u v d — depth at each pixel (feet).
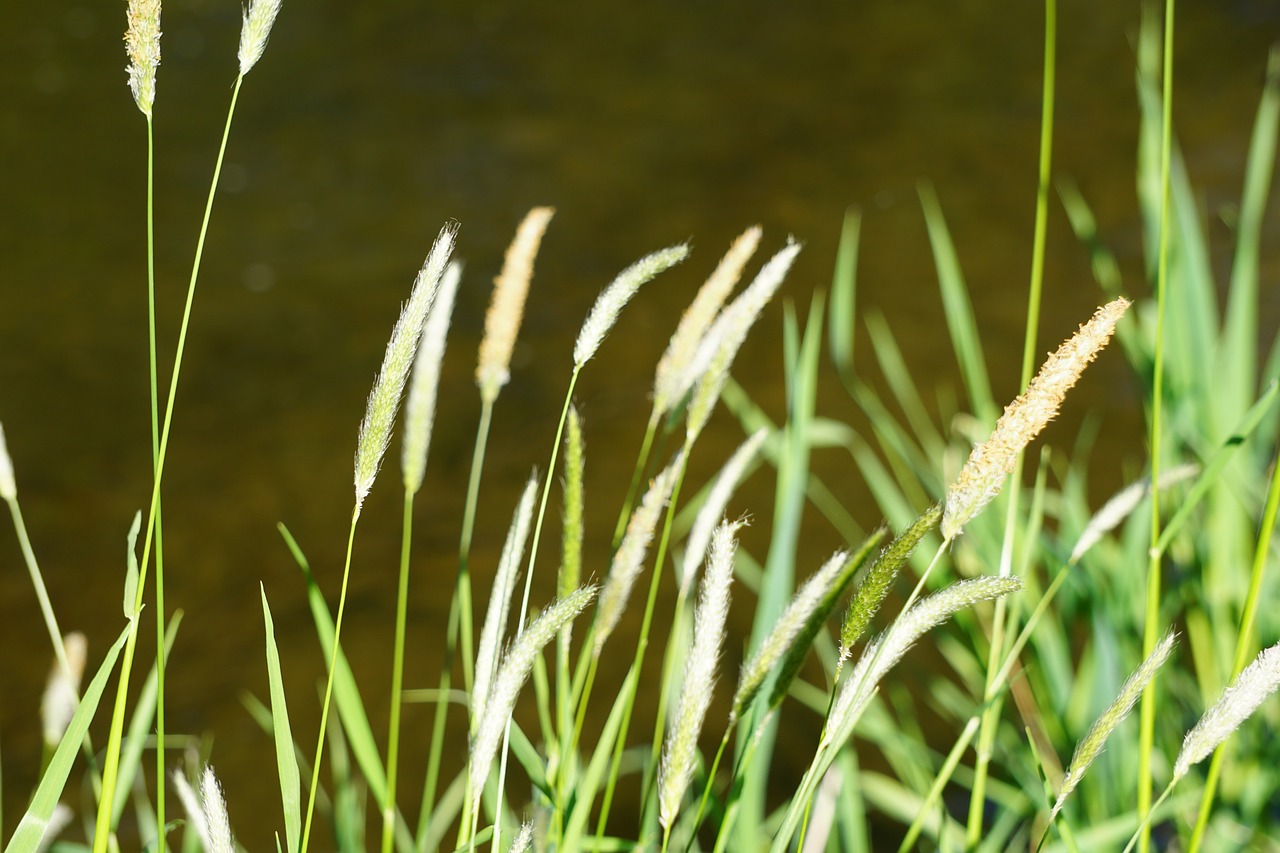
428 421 4.18
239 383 17.88
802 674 11.78
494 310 4.54
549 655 11.76
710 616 3.23
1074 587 7.35
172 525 14.70
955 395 17.16
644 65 30.22
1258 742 6.94
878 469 8.18
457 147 26.03
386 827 4.44
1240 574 7.58
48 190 23.65
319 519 14.85
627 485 15.28
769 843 6.00
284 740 3.25
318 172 24.84
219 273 21.03
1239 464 7.54
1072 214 8.25
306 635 12.91
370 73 29.53
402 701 11.98
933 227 7.62
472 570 13.80
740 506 14.58
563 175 24.80
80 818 10.52
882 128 26.55
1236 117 25.59
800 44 31.24
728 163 25.21
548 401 17.19
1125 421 15.64
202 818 3.76
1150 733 4.09
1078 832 5.99
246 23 2.96
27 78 28.27
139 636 12.85
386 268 21.36
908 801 7.52
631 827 10.47
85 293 20.20
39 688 12.09
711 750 11.00
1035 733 7.13
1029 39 30.73
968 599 3.18
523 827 3.42
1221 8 31.01
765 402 16.85
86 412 16.99
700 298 4.19
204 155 25.39
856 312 19.33
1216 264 19.20
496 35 31.78
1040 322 18.90
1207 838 6.57
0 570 13.76
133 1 2.94
